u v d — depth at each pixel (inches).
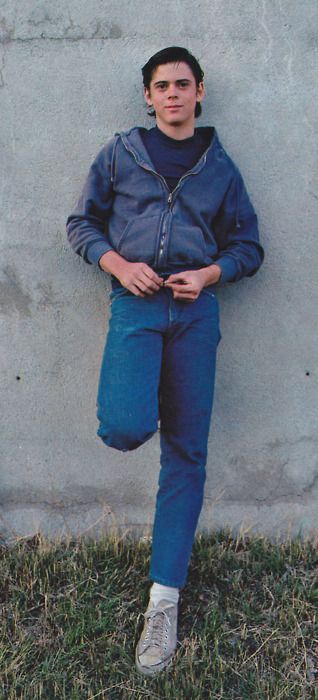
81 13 100.3
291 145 103.3
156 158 94.5
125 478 110.3
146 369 90.2
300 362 108.3
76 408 109.1
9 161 103.4
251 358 108.2
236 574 102.3
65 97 102.1
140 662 89.3
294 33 101.0
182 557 93.0
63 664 89.7
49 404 109.0
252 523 111.1
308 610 98.1
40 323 107.1
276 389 108.9
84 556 104.0
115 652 91.8
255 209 104.7
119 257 93.1
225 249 100.0
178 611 98.0
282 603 98.8
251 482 110.7
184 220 94.3
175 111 92.7
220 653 92.7
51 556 104.7
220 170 96.3
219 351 108.0
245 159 103.7
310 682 89.5
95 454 110.1
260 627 95.3
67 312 106.8
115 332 92.5
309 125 103.0
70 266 105.6
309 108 102.6
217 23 100.7
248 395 109.0
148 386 89.7
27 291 106.3
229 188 97.7
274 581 101.7
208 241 97.3
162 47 101.3
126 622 95.7
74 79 101.8
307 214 105.0
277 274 106.3
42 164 103.5
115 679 88.7
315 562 105.8
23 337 107.4
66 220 104.7
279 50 101.3
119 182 95.7
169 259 93.4
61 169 103.6
